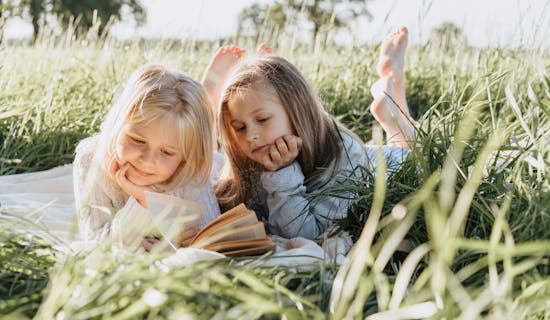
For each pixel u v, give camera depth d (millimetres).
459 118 2033
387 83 2885
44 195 2447
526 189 1698
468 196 1230
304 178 2227
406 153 2531
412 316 1188
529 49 2713
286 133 2168
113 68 4176
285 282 1436
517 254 1464
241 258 1630
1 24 4309
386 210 1813
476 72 3455
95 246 1521
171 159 1972
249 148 2160
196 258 1520
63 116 3166
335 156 2238
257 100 2119
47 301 1167
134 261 1365
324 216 2059
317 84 4320
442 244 1200
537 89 2688
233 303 1285
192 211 1943
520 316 1209
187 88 2023
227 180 2352
